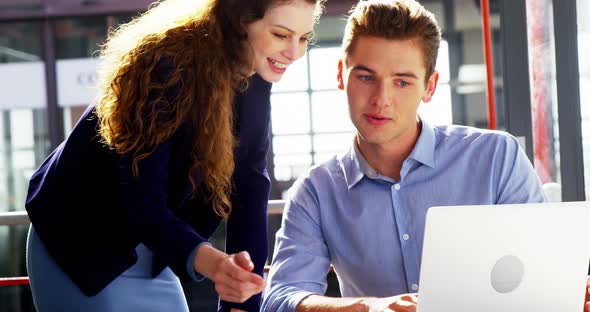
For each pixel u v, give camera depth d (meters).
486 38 3.18
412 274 1.79
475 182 1.83
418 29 1.70
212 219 1.70
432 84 1.80
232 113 1.68
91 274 1.55
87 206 1.55
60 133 4.26
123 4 4.19
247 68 1.57
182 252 1.40
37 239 1.62
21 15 4.22
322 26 3.88
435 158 1.83
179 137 1.53
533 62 3.14
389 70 1.70
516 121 3.20
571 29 2.99
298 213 1.86
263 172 1.80
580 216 1.34
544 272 1.34
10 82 4.25
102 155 1.53
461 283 1.29
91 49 4.23
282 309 1.68
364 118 1.73
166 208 1.48
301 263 1.81
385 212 1.81
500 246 1.29
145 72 1.47
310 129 3.89
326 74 3.90
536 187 1.86
